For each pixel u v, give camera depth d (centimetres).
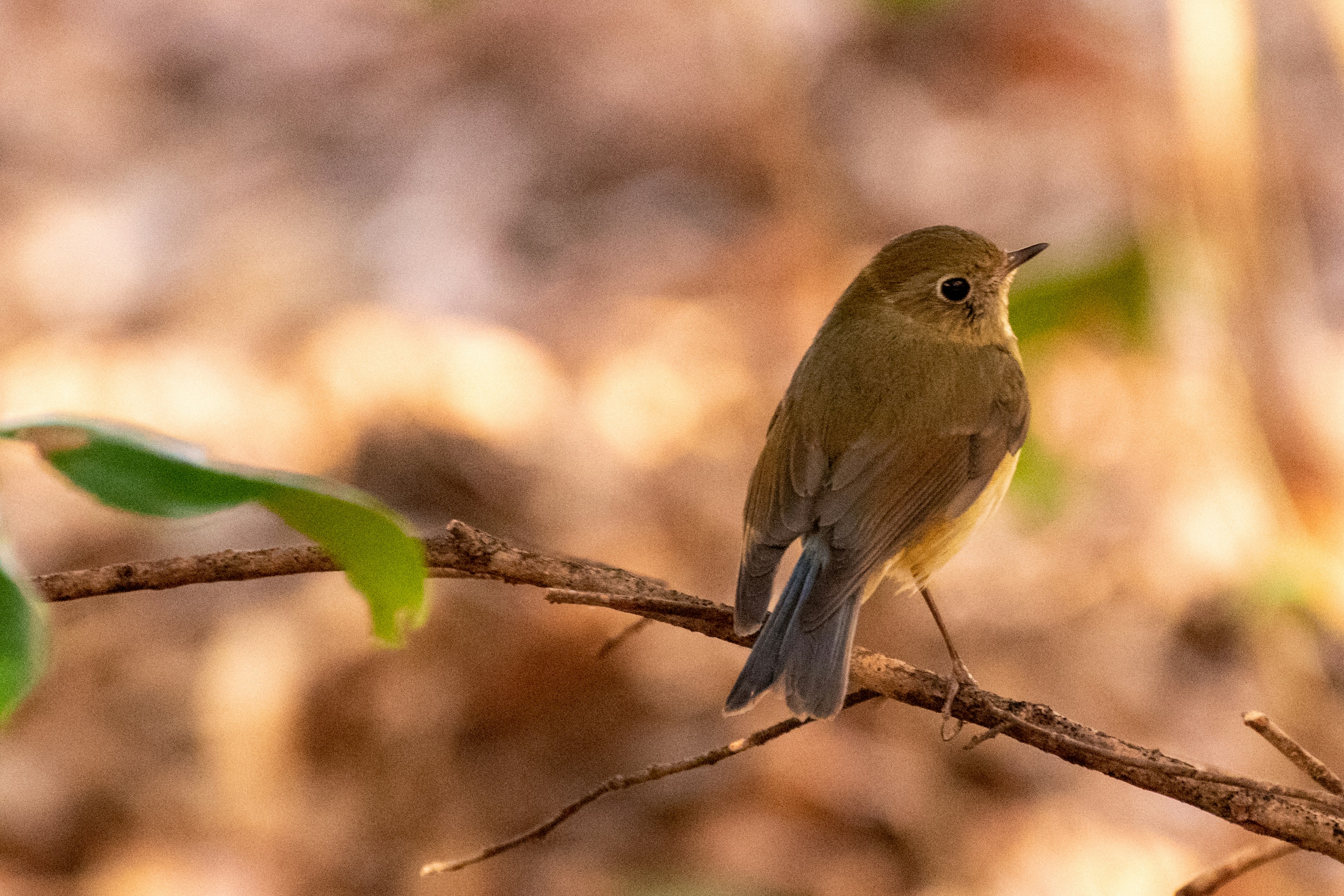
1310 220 1427
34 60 1788
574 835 984
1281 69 1631
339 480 1207
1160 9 1672
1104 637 1089
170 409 1293
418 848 991
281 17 1838
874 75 1645
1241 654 1079
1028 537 1159
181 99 1742
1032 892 941
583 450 1233
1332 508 998
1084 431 1182
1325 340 1182
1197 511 1123
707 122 1566
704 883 941
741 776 1000
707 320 1363
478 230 1498
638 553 1161
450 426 1242
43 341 1402
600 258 1460
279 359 1337
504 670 1049
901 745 1009
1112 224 872
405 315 1356
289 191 1562
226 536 1180
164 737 1057
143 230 1524
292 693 1053
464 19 1773
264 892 976
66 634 1116
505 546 471
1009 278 739
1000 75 1631
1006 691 1059
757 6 1502
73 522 1188
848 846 964
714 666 1065
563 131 1609
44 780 1024
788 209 1433
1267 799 432
